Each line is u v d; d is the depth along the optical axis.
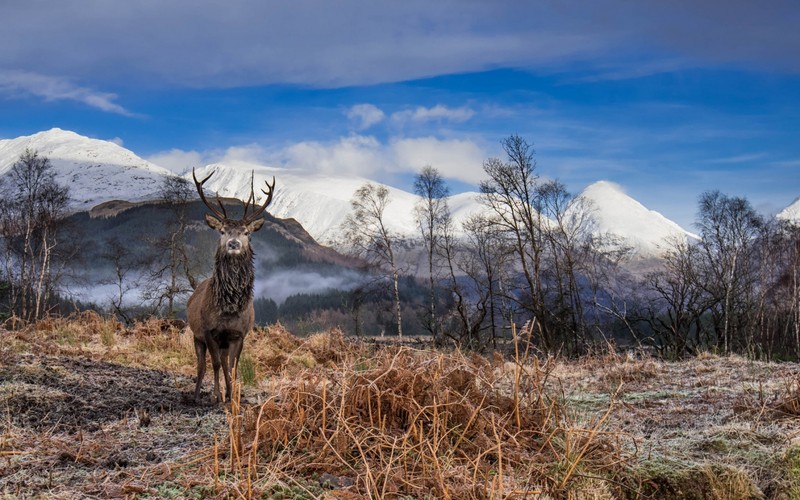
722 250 34.97
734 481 5.08
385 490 4.40
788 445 5.59
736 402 7.09
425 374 5.64
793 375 8.40
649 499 4.98
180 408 7.18
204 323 7.98
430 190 35.28
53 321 14.22
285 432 5.08
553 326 27.81
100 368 9.16
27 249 39.06
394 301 35.41
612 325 32.78
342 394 5.24
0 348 9.24
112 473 4.59
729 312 31.94
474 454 5.06
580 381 9.31
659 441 5.82
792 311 35.69
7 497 4.13
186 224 34.59
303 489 4.35
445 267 35.59
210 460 4.85
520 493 4.50
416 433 4.95
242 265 7.98
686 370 10.35
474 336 26.45
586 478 4.93
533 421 5.68
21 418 6.18
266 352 12.72
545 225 33.09
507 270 32.56
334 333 14.36
